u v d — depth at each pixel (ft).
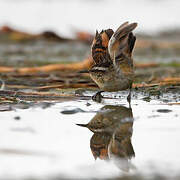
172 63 63.41
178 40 84.58
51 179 20.31
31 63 62.49
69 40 85.35
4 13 87.92
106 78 36.83
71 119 31.12
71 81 46.65
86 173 21.04
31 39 84.79
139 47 80.18
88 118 31.37
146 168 21.62
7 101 37.06
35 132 27.63
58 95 39.75
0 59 66.44
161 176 20.57
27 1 92.17
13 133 27.32
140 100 37.78
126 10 87.56
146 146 25.02
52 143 25.38
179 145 25.08
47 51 75.72
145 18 86.94
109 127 28.99
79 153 23.82
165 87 43.65
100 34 38.29
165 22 87.10
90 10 88.12
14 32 85.87
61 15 87.76
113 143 25.62
